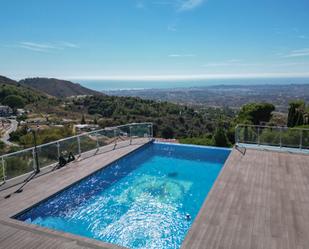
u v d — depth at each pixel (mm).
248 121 19875
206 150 12266
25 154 8289
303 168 8211
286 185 6918
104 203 7562
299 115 19031
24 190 7117
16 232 4953
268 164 8617
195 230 4883
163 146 12922
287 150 10195
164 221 6559
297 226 5008
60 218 6703
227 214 5449
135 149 11367
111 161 9609
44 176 8148
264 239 4605
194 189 8539
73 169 8797
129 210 7156
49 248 4414
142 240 5770
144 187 8719
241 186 6863
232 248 4363
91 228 6250
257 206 5789
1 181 7680
